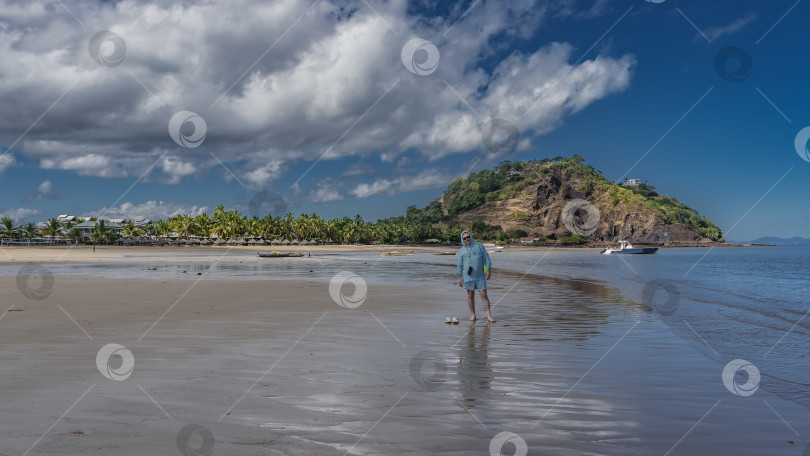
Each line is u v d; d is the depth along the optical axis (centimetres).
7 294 1675
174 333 905
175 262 5372
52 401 474
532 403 496
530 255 12531
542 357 729
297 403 481
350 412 456
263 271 3494
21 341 811
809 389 576
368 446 372
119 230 15575
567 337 906
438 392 532
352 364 664
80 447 358
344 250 14625
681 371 654
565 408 482
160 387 532
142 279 2527
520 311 1305
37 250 9844
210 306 1348
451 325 1040
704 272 4291
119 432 392
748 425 444
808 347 861
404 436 396
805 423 450
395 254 9694
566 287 2175
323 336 888
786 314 1370
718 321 1177
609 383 585
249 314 1183
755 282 2964
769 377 636
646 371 650
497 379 595
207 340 836
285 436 390
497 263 6222
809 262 7262
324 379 580
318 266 4488
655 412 476
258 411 454
